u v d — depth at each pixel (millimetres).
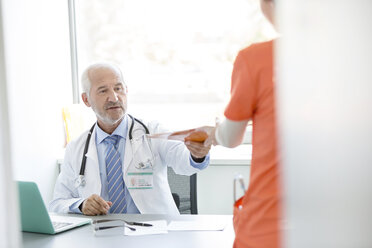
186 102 3736
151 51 3777
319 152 872
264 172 1241
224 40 3672
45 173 3262
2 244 1124
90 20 3795
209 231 1825
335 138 861
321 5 854
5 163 1132
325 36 856
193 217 2029
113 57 3828
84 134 2447
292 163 893
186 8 3707
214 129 1604
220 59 3686
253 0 3619
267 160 1238
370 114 838
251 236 1266
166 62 3764
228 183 3133
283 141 904
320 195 873
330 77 859
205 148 1896
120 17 3805
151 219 2014
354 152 850
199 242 1696
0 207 1123
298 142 887
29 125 3098
